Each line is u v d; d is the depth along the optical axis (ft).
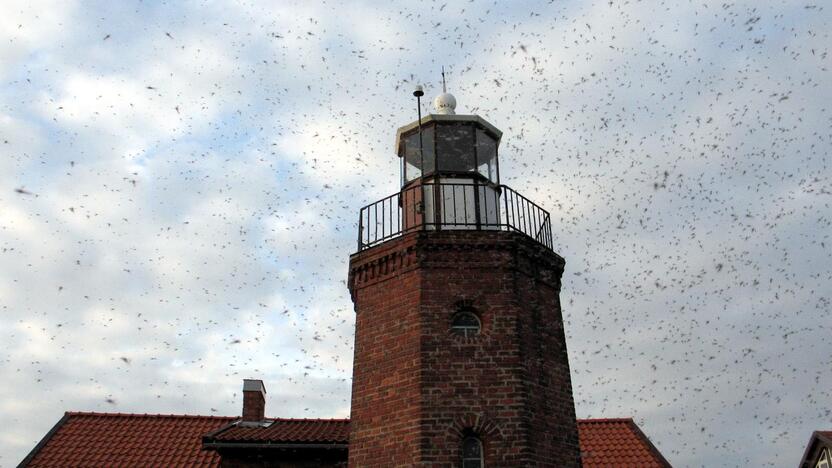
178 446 62.49
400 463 42.60
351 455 45.32
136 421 66.33
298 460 58.08
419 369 43.80
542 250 49.03
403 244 47.14
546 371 46.32
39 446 60.80
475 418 42.93
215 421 67.26
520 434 42.73
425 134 51.29
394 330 46.11
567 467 44.86
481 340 44.91
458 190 49.32
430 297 45.62
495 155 52.65
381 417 44.60
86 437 63.10
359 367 47.19
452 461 41.86
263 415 66.74
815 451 92.89
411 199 49.83
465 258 46.68
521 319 45.98
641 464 63.77
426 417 42.68
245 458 57.88
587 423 69.77
